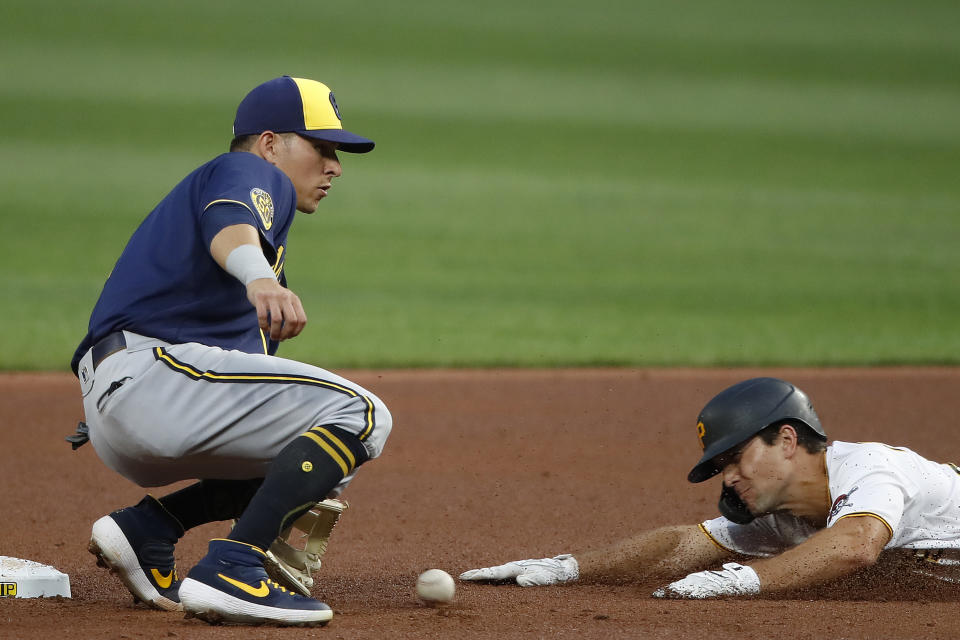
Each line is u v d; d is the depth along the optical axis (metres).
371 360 35.88
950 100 110.69
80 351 11.61
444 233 61.75
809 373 35.53
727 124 99.50
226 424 10.87
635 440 26.92
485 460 24.83
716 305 46.22
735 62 123.19
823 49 129.25
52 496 21.09
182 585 10.92
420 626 11.44
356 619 11.73
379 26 130.00
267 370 10.99
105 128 87.94
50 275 48.56
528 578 14.23
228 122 91.69
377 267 52.94
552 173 80.56
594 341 39.28
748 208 70.69
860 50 129.38
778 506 13.35
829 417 29.20
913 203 73.56
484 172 80.50
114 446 11.25
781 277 52.66
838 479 13.02
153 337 11.24
